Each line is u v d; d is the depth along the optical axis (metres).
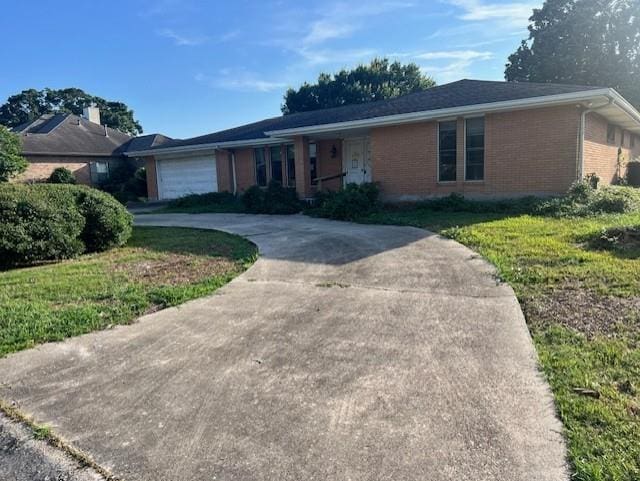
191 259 7.42
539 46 28.05
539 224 8.45
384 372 3.17
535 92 10.82
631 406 2.54
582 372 2.97
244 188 19.28
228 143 18.48
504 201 11.00
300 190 15.05
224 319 4.41
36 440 2.52
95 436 2.54
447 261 6.25
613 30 25.77
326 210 12.22
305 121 17.45
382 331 3.93
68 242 7.90
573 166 10.64
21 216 7.51
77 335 4.12
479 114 11.62
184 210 16.83
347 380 3.08
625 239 6.43
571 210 9.46
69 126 30.06
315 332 3.97
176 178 21.50
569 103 10.38
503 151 11.47
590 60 26.44
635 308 4.06
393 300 4.75
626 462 2.08
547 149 10.91
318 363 3.36
